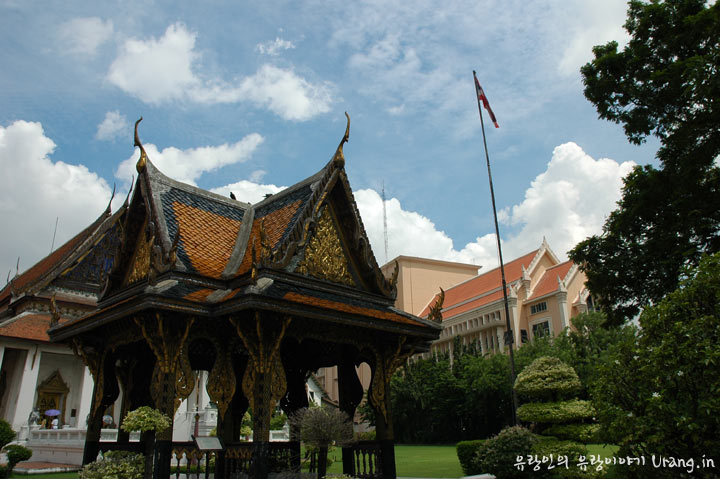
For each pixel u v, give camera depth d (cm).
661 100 1802
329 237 1260
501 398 4400
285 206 1327
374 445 1179
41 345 3553
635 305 1912
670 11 1827
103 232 4025
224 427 1352
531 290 6019
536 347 4375
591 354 3888
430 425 5159
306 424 1025
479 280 7250
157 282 1066
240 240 1317
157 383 937
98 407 1176
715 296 795
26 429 2994
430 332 1274
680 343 781
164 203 1221
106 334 1180
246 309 955
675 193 1661
